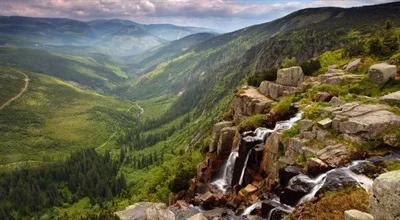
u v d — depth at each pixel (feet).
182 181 207.41
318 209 96.27
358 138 127.03
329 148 127.54
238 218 135.54
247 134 178.50
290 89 214.07
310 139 138.41
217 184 181.68
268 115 186.60
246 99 225.56
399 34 296.51
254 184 154.92
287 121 169.78
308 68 282.36
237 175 172.14
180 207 160.04
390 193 58.29
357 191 98.94
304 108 173.78
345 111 143.43
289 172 127.24
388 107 142.41
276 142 151.33
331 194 102.32
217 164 193.36
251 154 164.66
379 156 119.65
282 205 120.78
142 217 119.96
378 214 61.05
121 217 120.67
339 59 300.61
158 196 229.45
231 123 217.36
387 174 61.16
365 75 201.05
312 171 121.80
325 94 178.60
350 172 113.80
